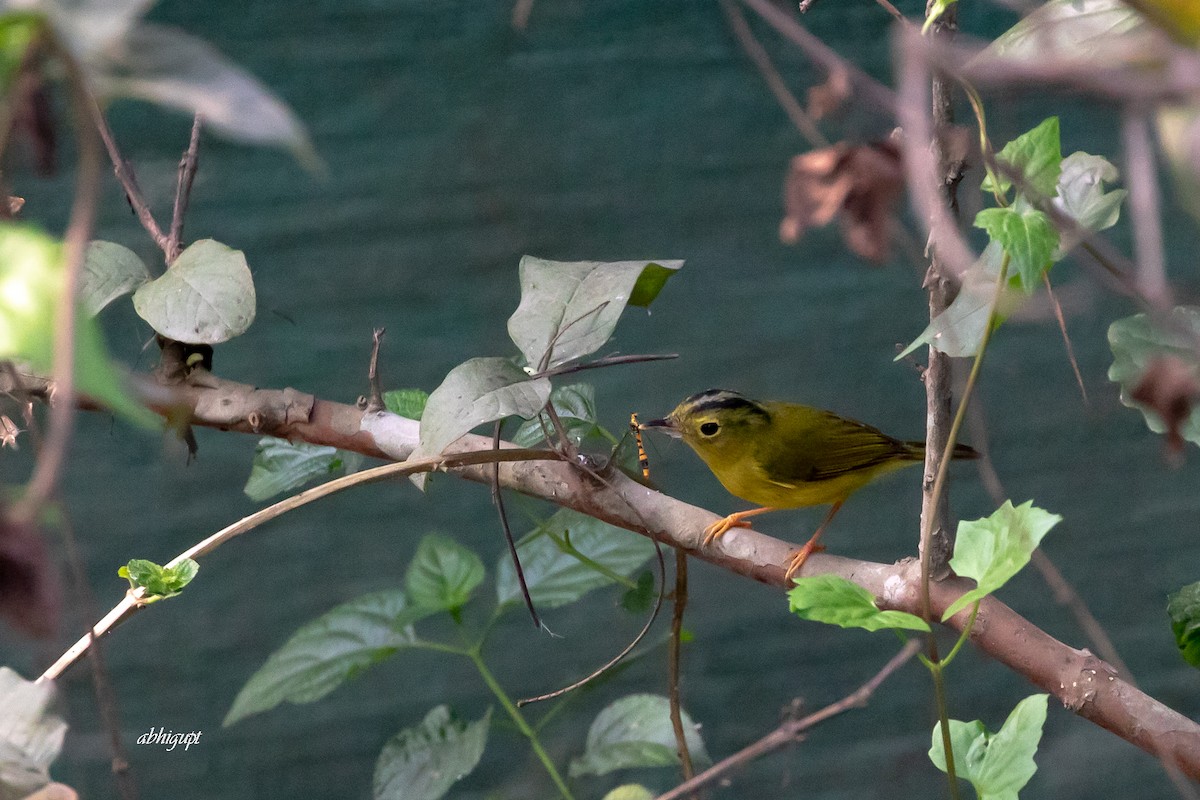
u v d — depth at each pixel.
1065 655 5.21
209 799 10.77
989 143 3.72
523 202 11.22
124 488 10.71
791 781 11.15
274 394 6.46
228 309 5.43
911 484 11.48
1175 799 11.34
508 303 11.28
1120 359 4.63
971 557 4.77
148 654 10.72
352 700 10.98
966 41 3.47
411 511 11.23
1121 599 11.48
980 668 11.45
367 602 7.21
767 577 6.14
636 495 6.35
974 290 4.71
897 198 2.88
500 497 6.09
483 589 10.73
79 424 10.54
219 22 10.52
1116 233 10.16
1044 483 11.46
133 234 10.30
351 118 10.95
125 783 4.83
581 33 11.12
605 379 11.30
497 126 11.14
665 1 11.18
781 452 8.62
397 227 11.11
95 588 10.58
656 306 11.35
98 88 2.34
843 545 11.41
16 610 2.33
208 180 10.68
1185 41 2.21
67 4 2.33
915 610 5.57
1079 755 11.45
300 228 10.95
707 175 11.37
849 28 10.27
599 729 7.16
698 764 6.98
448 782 6.84
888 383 11.56
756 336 11.48
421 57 10.95
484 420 4.91
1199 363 3.19
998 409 11.40
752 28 7.70
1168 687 11.43
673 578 10.50
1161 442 11.53
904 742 11.28
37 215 9.85
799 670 11.38
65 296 2.22
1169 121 2.20
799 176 2.94
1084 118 8.84
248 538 11.02
